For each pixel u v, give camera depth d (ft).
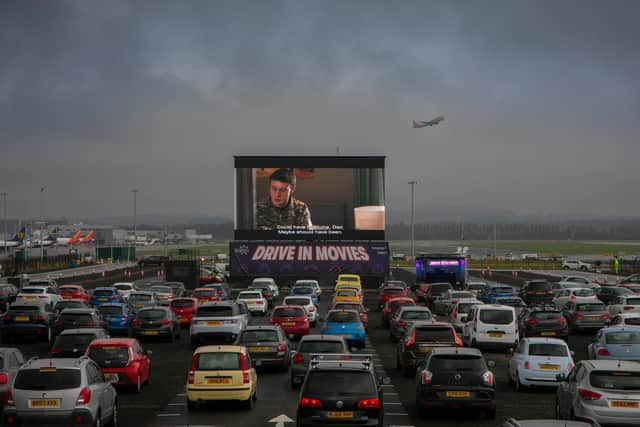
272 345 96.84
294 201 282.97
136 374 83.51
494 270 407.23
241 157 283.59
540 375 82.69
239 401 73.26
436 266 235.81
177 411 73.41
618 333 92.48
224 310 125.49
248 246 278.46
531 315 131.13
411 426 66.28
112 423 64.39
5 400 67.77
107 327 130.93
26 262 407.85
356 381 56.18
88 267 437.17
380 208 282.15
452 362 69.26
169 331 135.03
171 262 268.62
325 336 87.51
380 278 276.82
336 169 283.18
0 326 146.51
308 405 55.62
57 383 56.90
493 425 66.54
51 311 139.33
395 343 134.72
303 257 278.05
